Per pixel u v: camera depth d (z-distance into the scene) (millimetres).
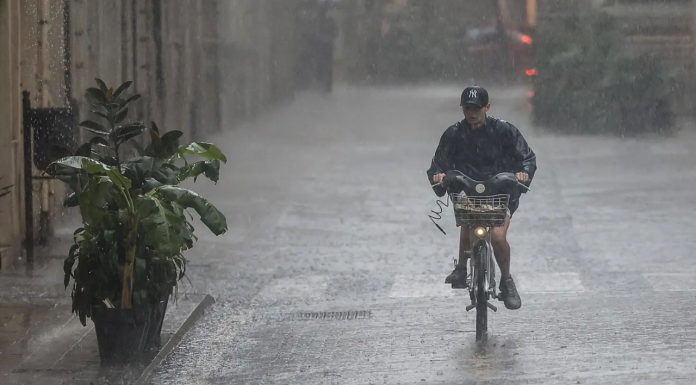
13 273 24188
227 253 27328
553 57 57438
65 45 30875
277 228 30891
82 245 16703
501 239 18484
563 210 33188
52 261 25500
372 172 42188
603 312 20109
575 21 59719
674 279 23188
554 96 56938
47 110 25375
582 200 35000
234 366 17203
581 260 25672
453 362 16969
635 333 18469
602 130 56094
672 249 26922
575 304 20891
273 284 23797
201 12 52219
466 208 17609
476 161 18797
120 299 16750
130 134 17203
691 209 33094
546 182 38969
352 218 32469
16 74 26078
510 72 71312
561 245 27688
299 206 34656
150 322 17344
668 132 56094
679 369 16188
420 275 24531
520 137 18484
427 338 18594
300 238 29422
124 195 16375
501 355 17281
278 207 34438
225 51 56406
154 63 44000
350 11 74500
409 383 15898
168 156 17094
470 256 18219
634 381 15586
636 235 28969
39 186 27797
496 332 18828
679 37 62438
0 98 25656
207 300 21641
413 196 36469
